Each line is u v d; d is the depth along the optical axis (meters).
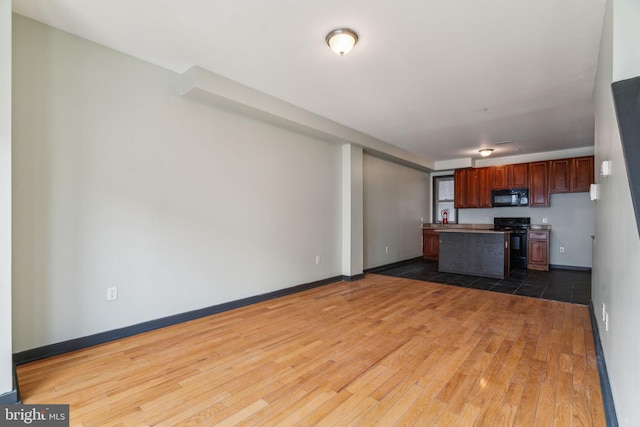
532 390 1.92
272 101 3.62
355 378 2.07
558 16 2.12
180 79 3.07
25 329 2.22
